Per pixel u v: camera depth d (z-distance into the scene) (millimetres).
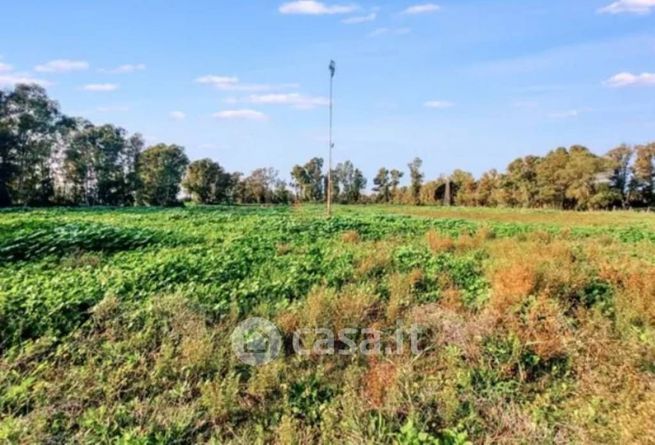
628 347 5637
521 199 73688
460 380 4855
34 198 51156
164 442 3926
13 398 4367
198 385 4715
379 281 8242
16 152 49125
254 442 4020
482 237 14344
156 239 13227
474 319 6137
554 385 4961
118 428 4090
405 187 94188
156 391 4637
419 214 43125
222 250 10898
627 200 66875
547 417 4410
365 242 13344
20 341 5395
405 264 9367
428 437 3893
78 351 5234
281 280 7711
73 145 56562
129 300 6520
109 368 4922
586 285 7375
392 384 4723
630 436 4051
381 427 4082
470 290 7695
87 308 6246
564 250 10648
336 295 7004
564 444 4008
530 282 6969
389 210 55594
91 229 13766
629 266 8617
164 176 68938
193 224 19922
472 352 5312
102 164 60219
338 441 4012
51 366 4957
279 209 49500
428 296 7391
